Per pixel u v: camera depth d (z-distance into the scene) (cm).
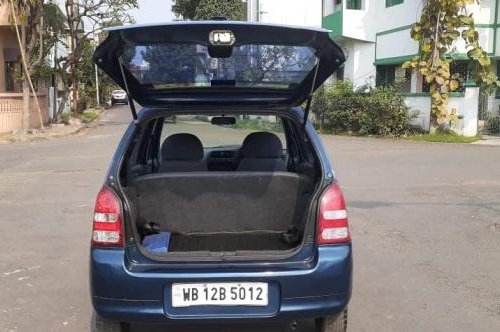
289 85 415
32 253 620
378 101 1955
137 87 408
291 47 371
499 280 526
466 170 1168
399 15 2255
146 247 363
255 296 335
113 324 361
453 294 493
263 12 2975
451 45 1878
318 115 2222
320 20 2981
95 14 2542
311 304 338
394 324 432
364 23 2452
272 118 481
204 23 342
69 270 563
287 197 404
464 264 572
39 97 2472
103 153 1533
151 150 508
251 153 461
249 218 407
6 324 436
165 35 350
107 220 343
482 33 2025
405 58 2216
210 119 525
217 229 407
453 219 755
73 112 3131
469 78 1997
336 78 2625
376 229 705
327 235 345
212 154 551
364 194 923
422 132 1938
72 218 780
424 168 1203
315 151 386
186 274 332
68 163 1343
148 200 402
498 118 1950
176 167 446
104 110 4553
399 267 563
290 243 384
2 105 2198
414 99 1972
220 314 335
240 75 404
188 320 335
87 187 1016
